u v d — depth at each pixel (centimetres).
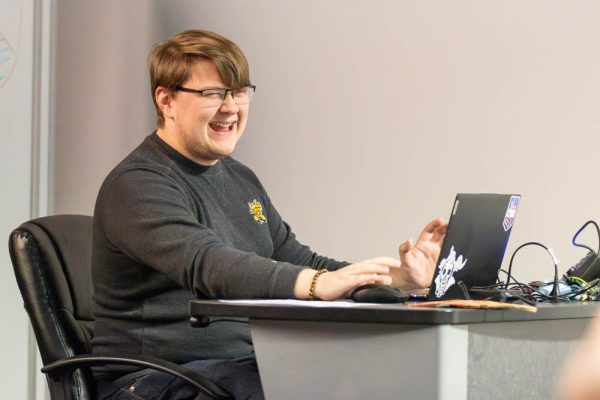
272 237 401
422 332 229
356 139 530
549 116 484
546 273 482
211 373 308
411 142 517
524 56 491
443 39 510
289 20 548
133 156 350
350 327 239
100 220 334
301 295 274
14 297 573
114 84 583
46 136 586
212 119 346
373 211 525
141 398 315
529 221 487
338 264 400
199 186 357
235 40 561
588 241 472
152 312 334
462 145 504
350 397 239
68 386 320
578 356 119
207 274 288
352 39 532
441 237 330
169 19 574
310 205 541
